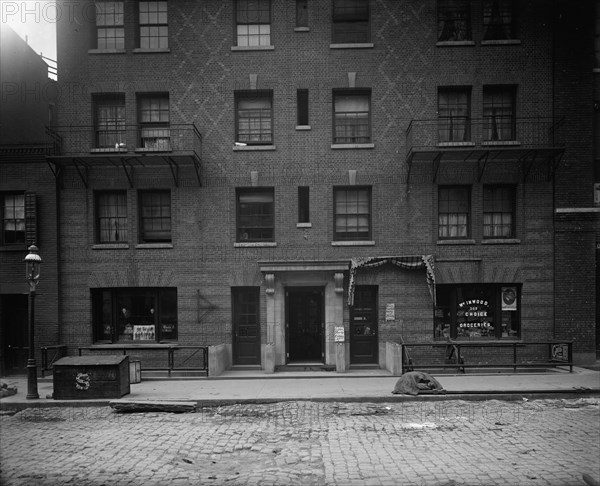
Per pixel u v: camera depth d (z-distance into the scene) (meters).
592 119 17.48
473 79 17.48
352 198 18.08
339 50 17.69
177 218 17.70
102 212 18.06
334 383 14.79
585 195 17.42
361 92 17.92
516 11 17.61
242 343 17.92
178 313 17.58
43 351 16.55
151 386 14.58
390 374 16.00
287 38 17.70
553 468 7.86
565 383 14.20
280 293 17.48
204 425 10.92
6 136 18.52
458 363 16.19
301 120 18.19
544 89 17.48
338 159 17.72
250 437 9.91
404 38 17.61
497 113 17.86
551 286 17.42
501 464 8.08
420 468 7.93
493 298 17.83
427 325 17.42
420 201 17.59
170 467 8.15
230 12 17.75
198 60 17.73
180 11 17.73
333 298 17.44
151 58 17.72
